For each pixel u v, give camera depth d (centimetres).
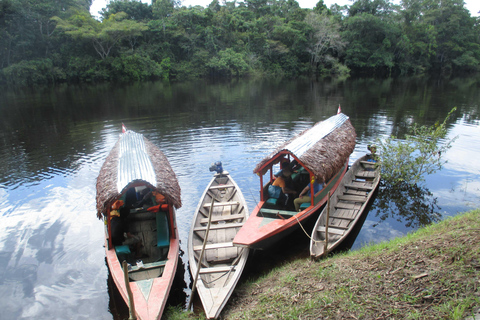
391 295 419
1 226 802
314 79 4862
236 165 1166
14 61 4122
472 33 5997
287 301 468
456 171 1052
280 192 815
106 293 591
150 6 5466
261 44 5291
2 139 1535
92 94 3100
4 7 3700
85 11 4806
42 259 684
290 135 1512
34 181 1055
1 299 576
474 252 441
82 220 830
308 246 720
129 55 4541
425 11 6038
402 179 955
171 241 671
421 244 511
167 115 2012
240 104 2406
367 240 711
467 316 355
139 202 779
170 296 586
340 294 446
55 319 534
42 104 2503
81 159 1250
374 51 5303
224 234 724
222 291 531
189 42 5006
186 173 1096
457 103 2320
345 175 943
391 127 1630
